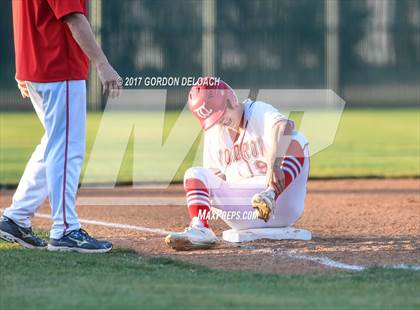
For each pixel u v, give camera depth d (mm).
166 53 62594
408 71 67500
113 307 9789
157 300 10141
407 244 15422
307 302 10109
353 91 67062
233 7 64938
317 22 65812
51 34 13836
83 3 13938
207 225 14961
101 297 10414
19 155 37281
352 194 24828
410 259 13898
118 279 11844
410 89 67812
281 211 15648
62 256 13672
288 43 65438
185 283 11625
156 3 62562
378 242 15664
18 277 11914
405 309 9836
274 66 65312
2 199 24141
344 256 14148
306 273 12672
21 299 10344
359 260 13781
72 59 13984
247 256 14133
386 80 67438
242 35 64938
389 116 60250
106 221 19047
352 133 48344
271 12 65438
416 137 45844
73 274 12219
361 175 30031
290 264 13430
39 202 14656
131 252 14359
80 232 14234
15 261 13133
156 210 21234
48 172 14164
